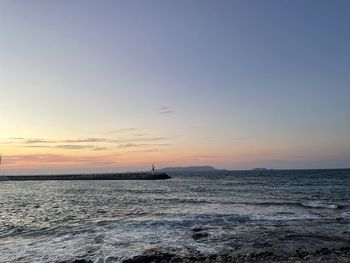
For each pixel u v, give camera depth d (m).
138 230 21.27
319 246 17.39
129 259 15.00
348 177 100.94
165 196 45.03
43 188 74.06
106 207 33.53
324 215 26.53
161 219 24.91
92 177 125.62
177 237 19.34
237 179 105.69
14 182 116.38
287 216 26.03
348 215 26.56
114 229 21.62
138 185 79.38
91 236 19.77
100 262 14.82
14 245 17.97
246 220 24.39
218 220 24.42
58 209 32.81
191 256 15.60
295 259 15.05
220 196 43.53
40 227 23.05
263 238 19.00
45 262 14.75
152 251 16.31
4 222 25.33
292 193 47.03
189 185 74.06
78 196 48.53
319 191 49.97
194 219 24.80
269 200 37.88
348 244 17.72
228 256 15.49
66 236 19.95
